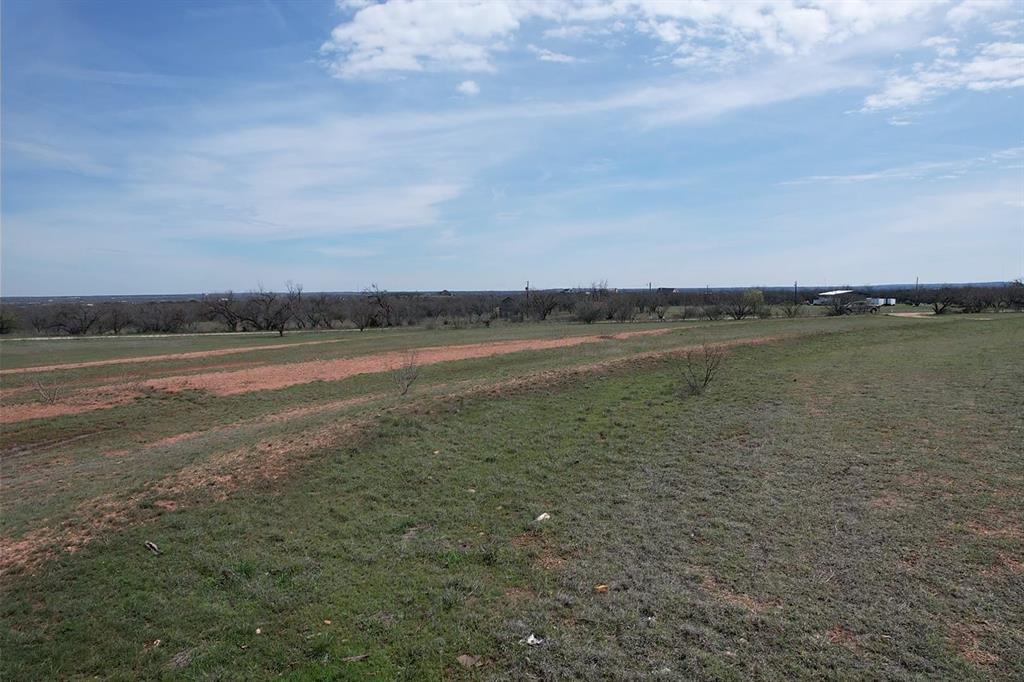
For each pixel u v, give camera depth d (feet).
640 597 16.74
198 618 17.40
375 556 20.59
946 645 13.94
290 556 20.92
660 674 13.42
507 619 16.14
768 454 28.89
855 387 43.62
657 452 30.32
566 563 19.35
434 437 33.65
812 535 20.03
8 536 23.66
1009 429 30.66
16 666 15.72
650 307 212.64
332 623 16.63
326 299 232.12
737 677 13.20
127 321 207.21
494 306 228.63
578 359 59.82
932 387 42.19
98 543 22.20
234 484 27.48
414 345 101.14
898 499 22.58
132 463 36.01
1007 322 99.04
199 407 60.64
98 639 16.76
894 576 17.11
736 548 19.48
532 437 33.47
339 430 34.24
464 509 24.47
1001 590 16.12
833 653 13.82
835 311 173.99
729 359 57.93
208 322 239.71
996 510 21.08
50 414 57.98
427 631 15.87
